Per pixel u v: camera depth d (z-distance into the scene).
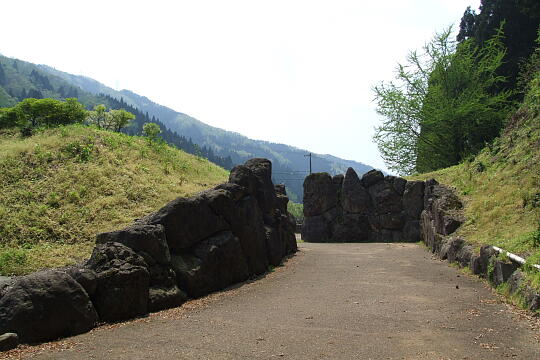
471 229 14.45
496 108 32.34
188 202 10.33
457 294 9.32
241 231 12.28
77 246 13.66
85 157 19.66
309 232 27.03
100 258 7.57
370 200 26.33
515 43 31.86
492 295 9.09
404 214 25.03
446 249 14.89
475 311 7.73
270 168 16.86
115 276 7.30
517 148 17.73
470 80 32.31
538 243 9.41
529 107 19.64
